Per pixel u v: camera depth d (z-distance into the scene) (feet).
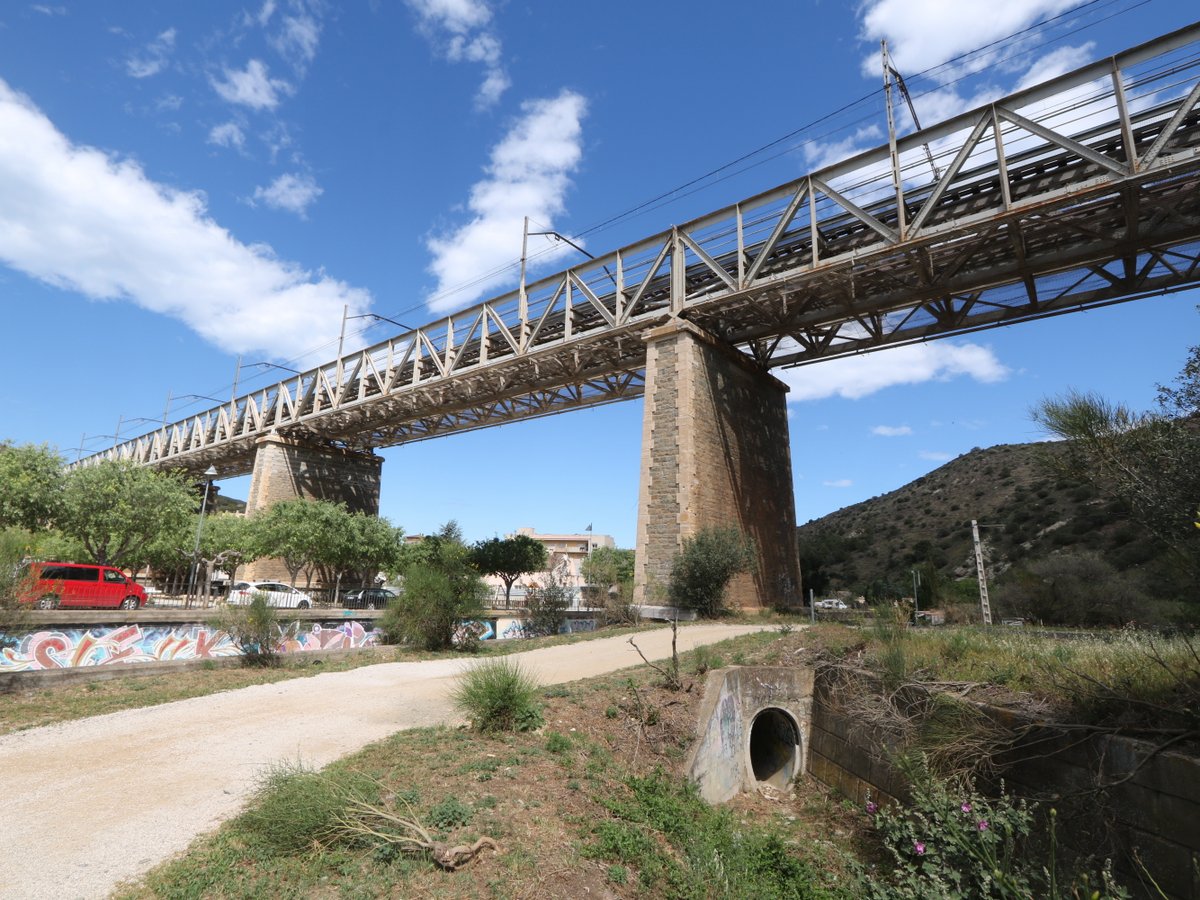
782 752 40.83
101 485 95.50
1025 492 187.83
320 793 17.84
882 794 31.42
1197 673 23.21
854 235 70.79
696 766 30.17
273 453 137.69
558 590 82.17
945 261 68.08
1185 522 18.70
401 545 125.18
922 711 31.30
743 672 38.32
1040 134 55.36
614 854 18.66
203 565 118.83
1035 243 64.03
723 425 81.56
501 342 110.83
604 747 28.02
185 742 26.05
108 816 18.70
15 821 18.28
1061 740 24.75
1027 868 20.45
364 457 155.43
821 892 22.63
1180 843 19.66
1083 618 77.36
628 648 50.47
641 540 75.15
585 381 101.60
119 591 70.49
